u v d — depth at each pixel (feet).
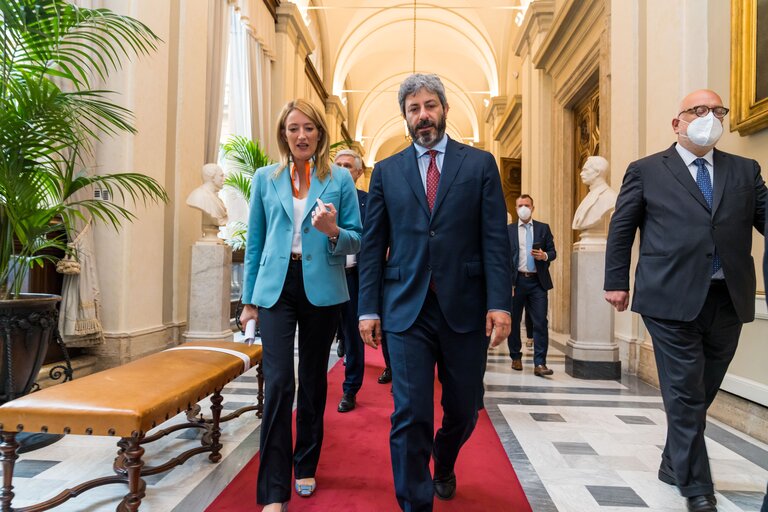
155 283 15.61
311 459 6.72
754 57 9.68
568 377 14.82
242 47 26.22
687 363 6.56
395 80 77.36
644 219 7.35
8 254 9.19
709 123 6.59
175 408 6.05
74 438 8.97
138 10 14.49
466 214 5.53
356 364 10.81
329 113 55.47
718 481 7.45
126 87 14.29
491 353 19.16
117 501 6.53
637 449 8.74
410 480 5.10
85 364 13.21
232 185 23.20
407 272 5.52
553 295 28.04
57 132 9.29
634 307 7.16
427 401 5.28
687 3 12.38
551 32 26.27
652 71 14.16
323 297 6.33
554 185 29.01
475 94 73.36
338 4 52.85
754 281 6.68
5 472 5.56
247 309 6.84
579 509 6.45
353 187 7.04
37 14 8.50
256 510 6.17
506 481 7.29
